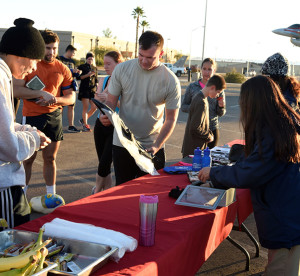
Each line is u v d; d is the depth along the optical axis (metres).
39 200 4.00
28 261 1.43
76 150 7.25
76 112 12.24
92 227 1.87
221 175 2.20
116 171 3.71
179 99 3.51
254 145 2.07
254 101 2.04
